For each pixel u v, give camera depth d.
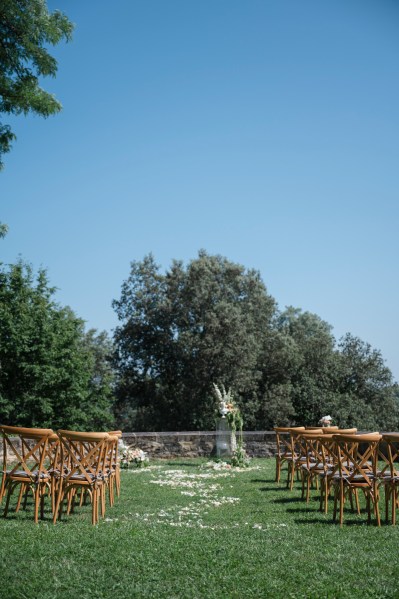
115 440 8.88
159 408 35.09
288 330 42.16
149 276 37.03
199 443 17.52
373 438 7.43
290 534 6.61
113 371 36.31
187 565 5.24
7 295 22.84
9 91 12.53
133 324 35.75
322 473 8.40
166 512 8.31
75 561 5.30
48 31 12.16
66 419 22.70
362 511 8.44
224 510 8.58
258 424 33.62
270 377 35.31
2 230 13.45
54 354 22.52
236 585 4.80
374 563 5.37
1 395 21.66
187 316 35.12
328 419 14.05
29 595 4.58
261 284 37.00
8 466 13.60
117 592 4.66
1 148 13.03
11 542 5.85
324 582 4.87
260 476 12.69
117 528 6.73
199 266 35.59
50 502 8.86
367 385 36.34
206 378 33.28
